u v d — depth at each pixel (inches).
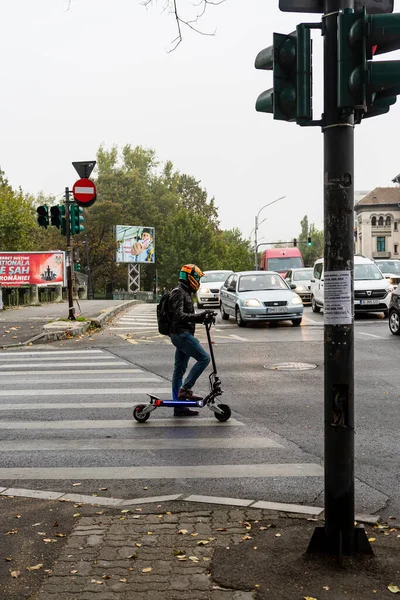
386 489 209.3
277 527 173.2
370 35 143.2
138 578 145.0
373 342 584.4
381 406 331.3
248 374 435.2
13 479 228.5
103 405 347.3
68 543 165.6
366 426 291.4
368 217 3575.3
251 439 274.2
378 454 248.7
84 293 2171.5
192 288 317.1
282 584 140.0
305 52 153.8
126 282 3154.5
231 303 800.9
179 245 3245.6
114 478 227.1
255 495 206.4
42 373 455.8
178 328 312.8
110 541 166.1
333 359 152.9
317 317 870.4
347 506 151.9
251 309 741.9
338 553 148.9
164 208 3710.6
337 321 152.6
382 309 830.5
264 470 232.1
